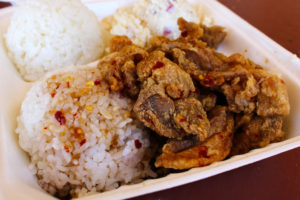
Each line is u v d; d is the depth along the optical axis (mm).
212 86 178
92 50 248
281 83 174
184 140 165
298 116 177
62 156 165
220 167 142
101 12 278
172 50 188
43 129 169
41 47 227
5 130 168
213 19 251
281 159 174
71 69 199
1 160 151
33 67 229
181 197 153
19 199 135
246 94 171
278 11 305
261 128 173
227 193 157
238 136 179
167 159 155
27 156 174
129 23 244
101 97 177
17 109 193
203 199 154
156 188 136
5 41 235
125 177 177
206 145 161
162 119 165
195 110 164
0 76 197
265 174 167
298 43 262
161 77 169
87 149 168
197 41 205
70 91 176
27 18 228
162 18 251
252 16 297
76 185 171
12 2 287
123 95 185
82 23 242
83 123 170
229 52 234
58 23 230
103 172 171
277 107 170
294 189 161
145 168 183
